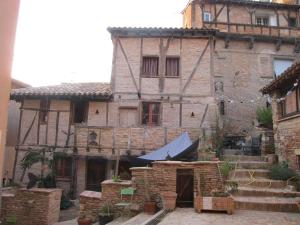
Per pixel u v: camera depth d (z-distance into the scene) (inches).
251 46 815.1
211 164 335.6
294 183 387.2
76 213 523.2
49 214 435.8
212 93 643.5
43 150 636.1
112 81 658.2
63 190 613.9
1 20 185.2
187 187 342.6
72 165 628.7
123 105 647.1
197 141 546.3
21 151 666.2
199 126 631.8
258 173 427.5
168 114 639.8
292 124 437.7
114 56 665.0
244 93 800.3
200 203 304.3
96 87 694.5
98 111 652.7
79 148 621.0
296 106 427.5
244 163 467.2
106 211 366.6
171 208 316.8
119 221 340.2
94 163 640.4
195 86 647.1
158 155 538.9
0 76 184.4
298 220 273.7
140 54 663.1
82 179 629.3
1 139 185.0
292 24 878.4
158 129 608.7
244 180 399.2
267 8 871.1
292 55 826.2
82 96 640.4
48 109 671.1
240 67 811.4
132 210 355.9
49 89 681.6
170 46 663.8
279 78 444.5
